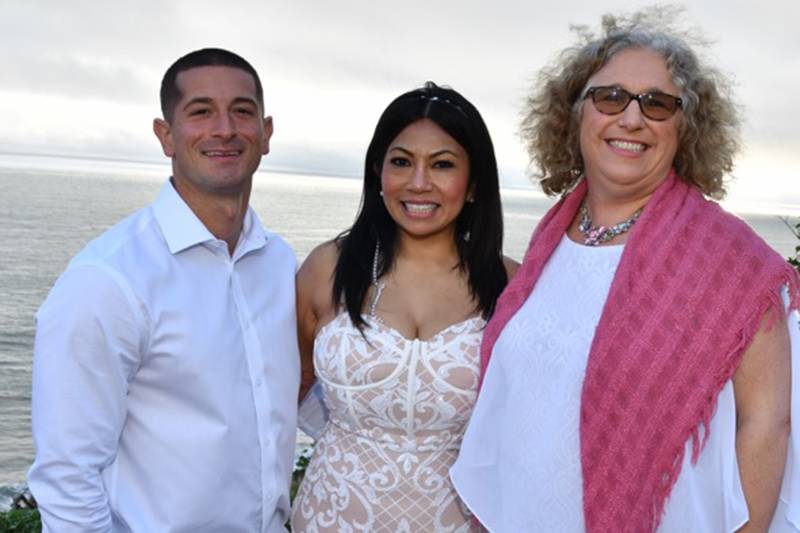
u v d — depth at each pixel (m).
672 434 2.30
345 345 2.99
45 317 2.50
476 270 3.15
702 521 2.33
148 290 2.58
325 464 3.04
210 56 2.75
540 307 2.71
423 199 3.04
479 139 3.06
